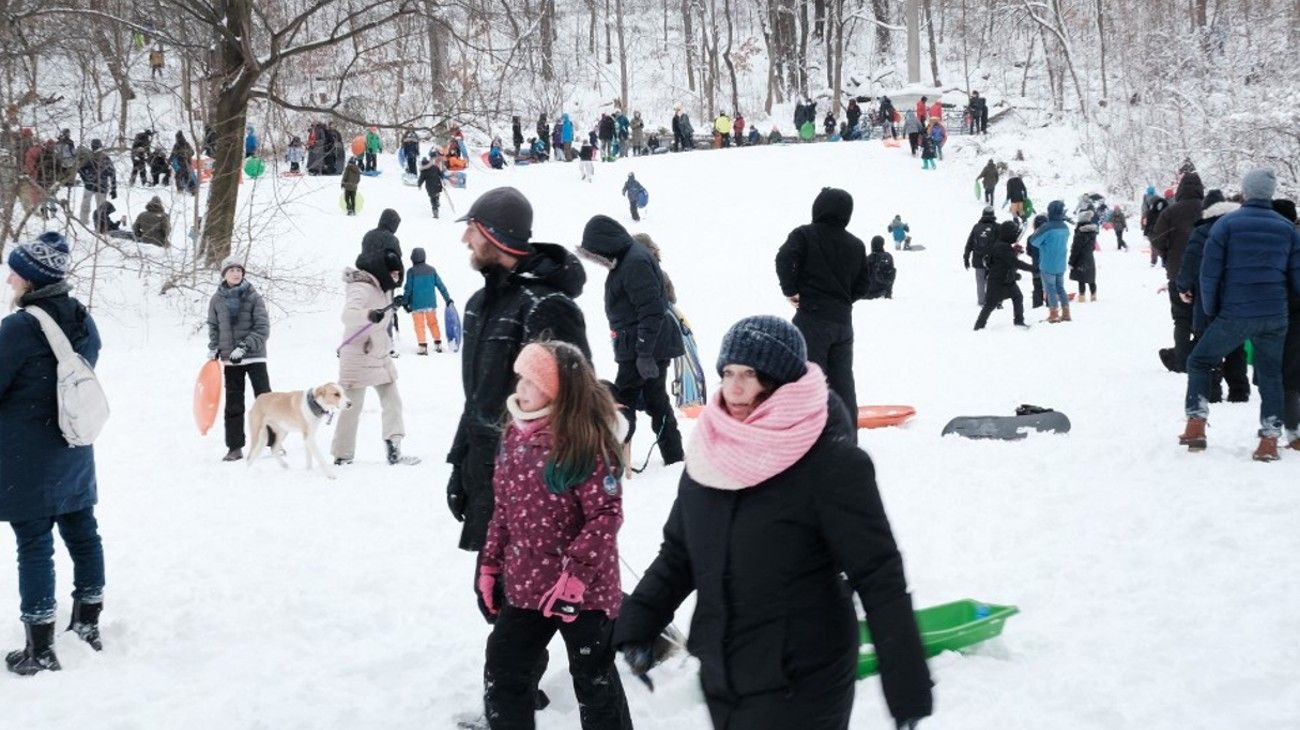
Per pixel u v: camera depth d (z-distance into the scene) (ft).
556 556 12.85
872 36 217.77
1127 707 14.38
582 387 12.74
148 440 36.83
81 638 18.08
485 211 14.32
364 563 22.71
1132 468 26.58
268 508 27.76
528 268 14.47
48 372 17.13
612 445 12.88
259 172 92.68
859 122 161.38
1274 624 16.80
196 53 69.77
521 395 12.90
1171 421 31.76
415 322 56.29
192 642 18.45
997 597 18.72
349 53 96.84
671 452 29.58
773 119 189.26
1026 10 171.22
